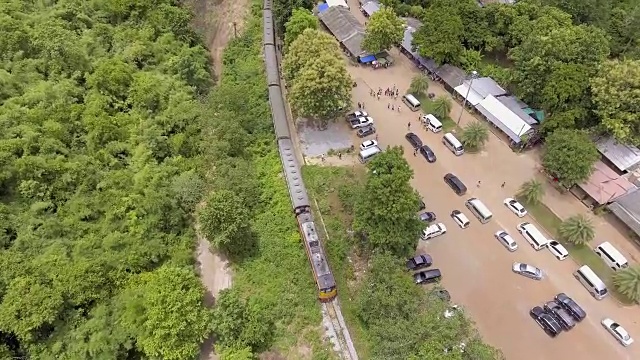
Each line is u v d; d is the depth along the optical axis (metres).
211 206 61.75
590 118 78.31
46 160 67.00
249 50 97.56
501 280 64.50
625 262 64.31
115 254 60.03
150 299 52.69
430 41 90.62
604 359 57.25
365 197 62.56
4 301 53.28
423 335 50.72
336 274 63.12
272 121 81.88
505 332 59.41
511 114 81.94
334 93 77.12
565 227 66.75
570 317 59.81
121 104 79.75
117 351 52.97
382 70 95.75
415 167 78.38
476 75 89.12
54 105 74.06
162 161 75.50
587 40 78.12
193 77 87.44
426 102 89.25
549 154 72.69
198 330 52.84
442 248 68.06
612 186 72.12
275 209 69.62
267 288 60.88
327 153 79.75
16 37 80.69
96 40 88.75
